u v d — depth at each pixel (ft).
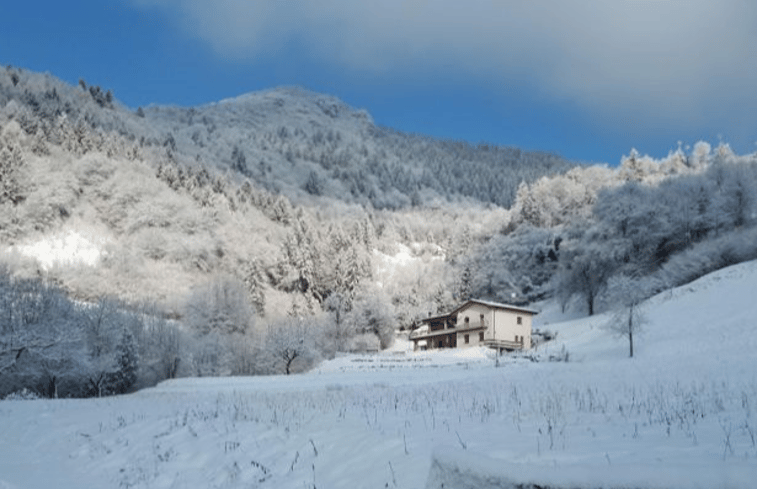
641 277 224.94
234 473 35.47
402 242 601.62
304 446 37.45
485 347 213.05
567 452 26.37
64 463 42.88
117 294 285.84
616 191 261.03
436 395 61.41
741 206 233.14
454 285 379.76
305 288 376.27
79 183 399.24
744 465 16.97
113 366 158.92
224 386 116.67
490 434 33.68
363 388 85.30
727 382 55.88
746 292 148.87
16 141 392.68
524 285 335.26
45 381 147.84
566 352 151.94
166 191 426.92
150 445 43.27
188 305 258.98
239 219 464.65
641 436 30.30
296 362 217.36
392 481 28.45
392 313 325.42
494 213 488.02
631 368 85.40
